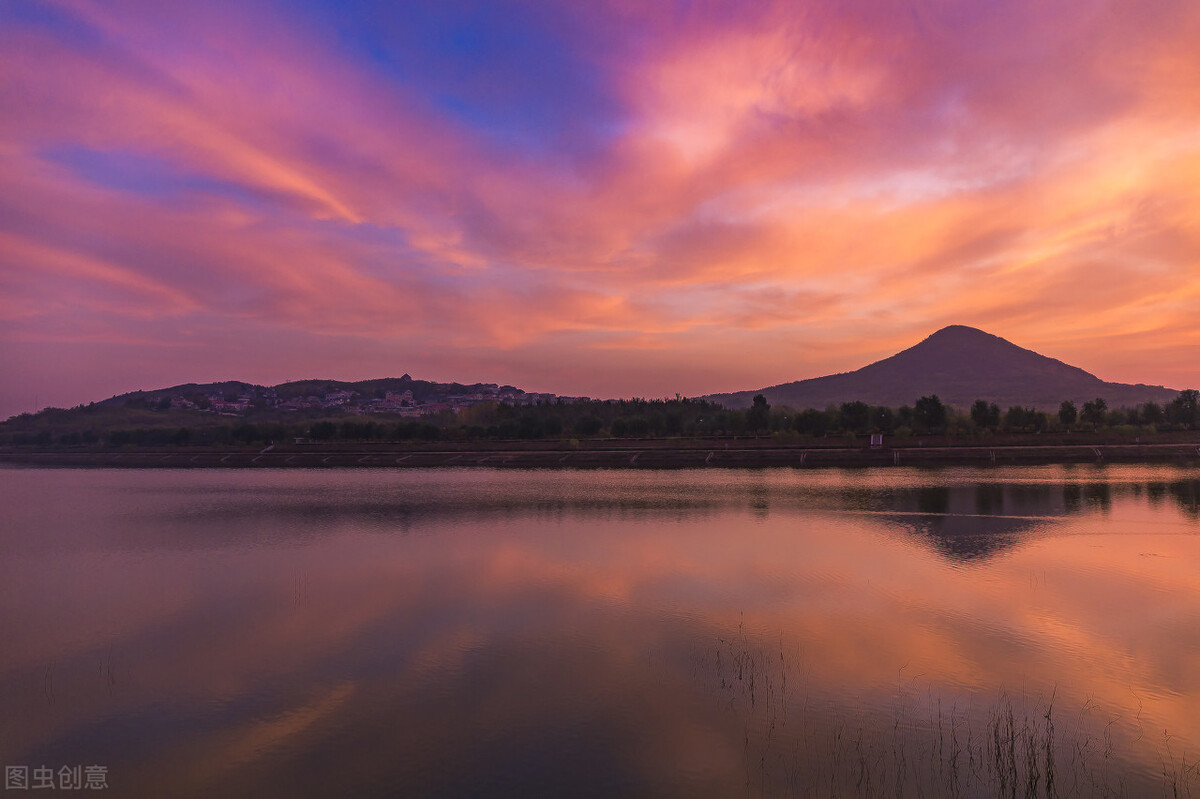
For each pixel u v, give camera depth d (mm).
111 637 26719
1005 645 24000
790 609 28672
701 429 159875
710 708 19359
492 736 17969
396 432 149625
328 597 32000
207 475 110312
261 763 16859
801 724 18344
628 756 16828
